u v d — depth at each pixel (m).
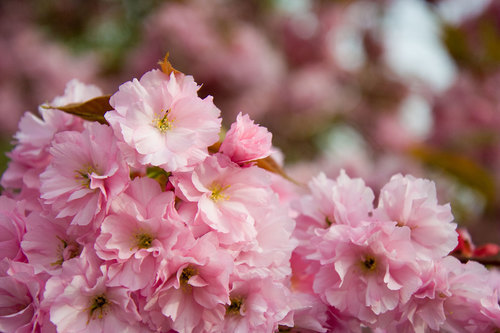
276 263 0.40
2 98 1.46
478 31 1.15
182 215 0.39
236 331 0.39
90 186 0.38
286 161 1.56
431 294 0.40
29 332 0.39
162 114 0.39
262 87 1.37
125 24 1.56
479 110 1.24
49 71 1.48
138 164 0.39
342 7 1.54
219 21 1.36
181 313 0.39
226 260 0.39
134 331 0.39
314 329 0.41
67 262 0.39
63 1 1.54
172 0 1.36
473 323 0.42
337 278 0.41
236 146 0.40
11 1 1.53
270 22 1.60
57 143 0.40
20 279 0.39
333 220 0.44
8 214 0.42
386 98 1.60
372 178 1.11
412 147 1.06
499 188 1.02
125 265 0.39
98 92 0.47
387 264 0.40
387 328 0.42
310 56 1.57
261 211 0.40
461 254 0.46
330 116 1.62
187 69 1.30
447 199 1.08
